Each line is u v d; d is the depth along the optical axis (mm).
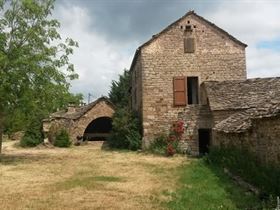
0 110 21562
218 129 17688
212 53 26078
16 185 13656
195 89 26844
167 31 26031
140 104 27078
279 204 8547
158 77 25812
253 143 13359
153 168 17906
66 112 38094
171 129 25141
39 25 21828
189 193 11766
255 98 21125
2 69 20297
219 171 15617
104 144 31906
